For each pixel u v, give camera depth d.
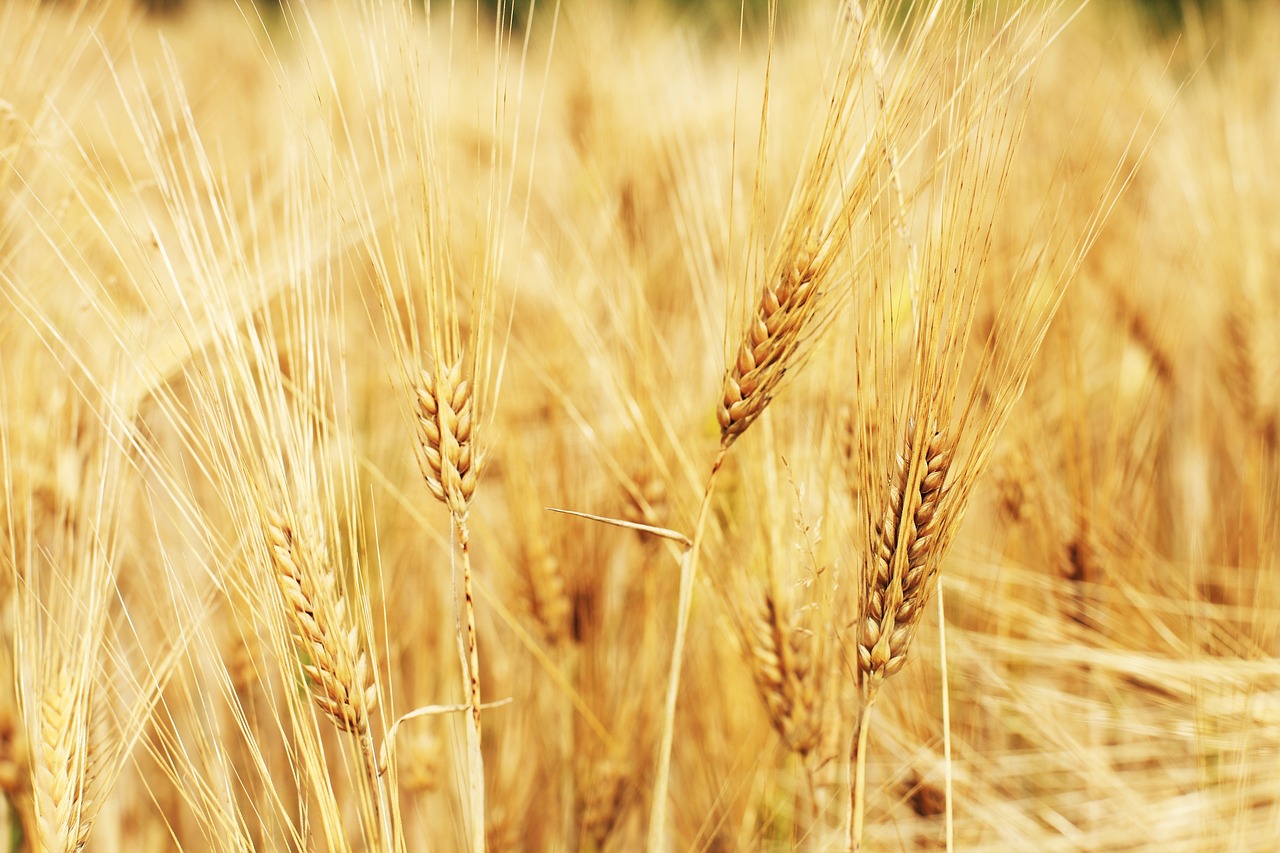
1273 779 0.83
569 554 0.84
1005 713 0.90
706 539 0.78
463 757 0.82
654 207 0.94
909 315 0.72
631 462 0.82
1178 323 1.11
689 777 0.89
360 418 0.87
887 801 0.86
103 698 0.72
